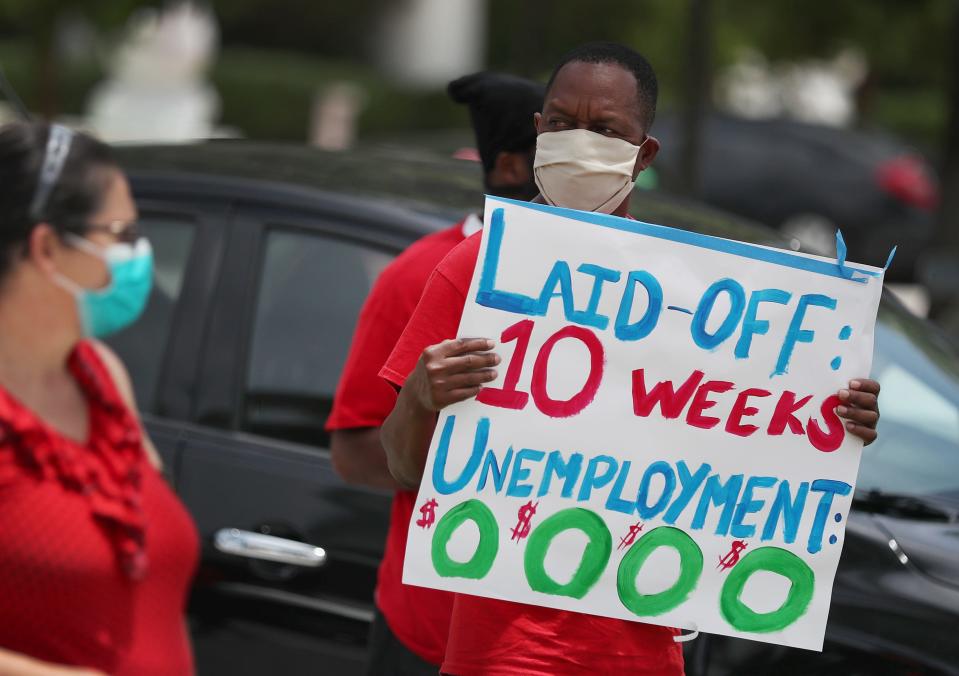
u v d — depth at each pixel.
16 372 7.70
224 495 13.35
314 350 13.67
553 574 9.66
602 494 9.73
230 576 13.25
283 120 76.69
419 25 89.81
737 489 9.97
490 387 9.54
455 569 9.56
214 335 13.93
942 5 41.62
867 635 11.95
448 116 80.06
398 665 11.52
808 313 9.98
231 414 13.68
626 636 9.77
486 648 9.69
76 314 7.75
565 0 58.78
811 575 10.10
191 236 14.34
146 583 7.76
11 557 7.37
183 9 47.56
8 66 69.56
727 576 9.98
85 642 7.53
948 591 12.00
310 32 90.69
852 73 56.72
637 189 16.48
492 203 9.50
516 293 9.55
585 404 9.68
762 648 12.07
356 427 11.41
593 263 9.62
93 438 7.76
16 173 7.49
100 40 52.72
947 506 12.80
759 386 9.94
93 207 7.64
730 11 45.75
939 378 14.13
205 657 13.36
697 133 32.97
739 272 9.85
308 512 13.11
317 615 13.01
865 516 12.56
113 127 47.78
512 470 9.59
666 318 9.77
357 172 15.11
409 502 11.27
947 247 29.03
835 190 46.09
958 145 29.06
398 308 11.27
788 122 47.66
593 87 9.68
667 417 9.82
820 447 10.07
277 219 14.12
